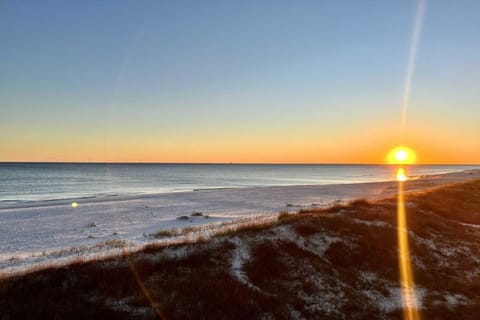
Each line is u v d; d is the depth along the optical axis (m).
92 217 32.59
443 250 18.17
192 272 12.36
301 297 11.95
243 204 42.59
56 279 10.98
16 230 26.27
